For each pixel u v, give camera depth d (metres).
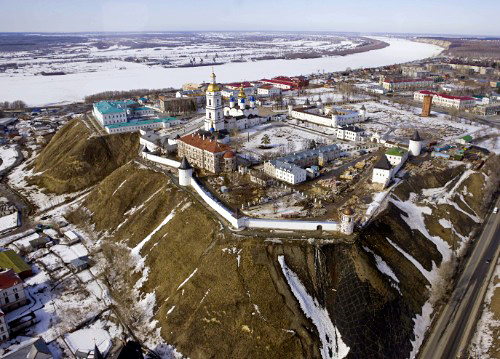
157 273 133.75
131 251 146.88
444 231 152.75
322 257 120.19
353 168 186.75
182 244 137.38
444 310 119.00
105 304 126.88
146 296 128.12
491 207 178.88
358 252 121.62
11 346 110.12
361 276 117.00
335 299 113.19
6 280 124.19
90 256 151.25
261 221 133.00
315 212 143.00
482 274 133.62
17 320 117.00
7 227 174.12
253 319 107.38
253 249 121.81
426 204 163.75
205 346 105.94
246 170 181.38
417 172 186.00
